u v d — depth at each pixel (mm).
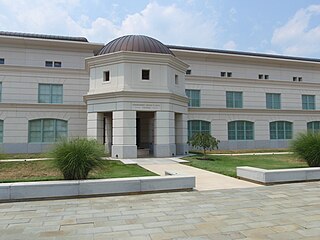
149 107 19719
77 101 25844
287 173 10359
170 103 20359
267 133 30172
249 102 30344
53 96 25453
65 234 5168
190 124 27844
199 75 29969
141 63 20078
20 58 26031
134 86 19734
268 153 24172
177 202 7496
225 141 28547
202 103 28844
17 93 24531
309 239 4855
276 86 31547
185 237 4984
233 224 5688
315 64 34375
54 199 7875
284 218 6066
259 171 10258
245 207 6977
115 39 22719
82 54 27656
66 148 9188
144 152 22188
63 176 9562
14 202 7570
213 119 28500
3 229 5457
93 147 9500
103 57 20391
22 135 23703
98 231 5324
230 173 12367
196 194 8484
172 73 21359
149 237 4992
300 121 31625
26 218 6156
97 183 8227
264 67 32906
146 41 21484
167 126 20016
